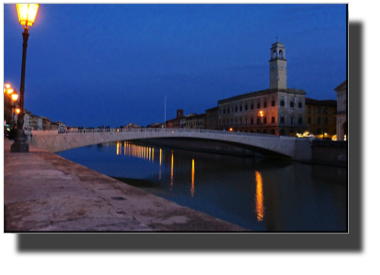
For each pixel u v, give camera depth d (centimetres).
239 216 2252
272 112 7438
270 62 7781
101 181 808
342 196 2978
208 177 4119
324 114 8119
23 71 1684
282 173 4488
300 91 7625
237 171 4697
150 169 4828
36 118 14288
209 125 10625
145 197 602
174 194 3055
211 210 2428
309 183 3672
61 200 552
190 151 9038
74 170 1035
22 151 1744
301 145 5962
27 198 564
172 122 14412
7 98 7175
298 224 2050
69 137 3997
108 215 448
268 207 2544
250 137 5781
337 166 5012
